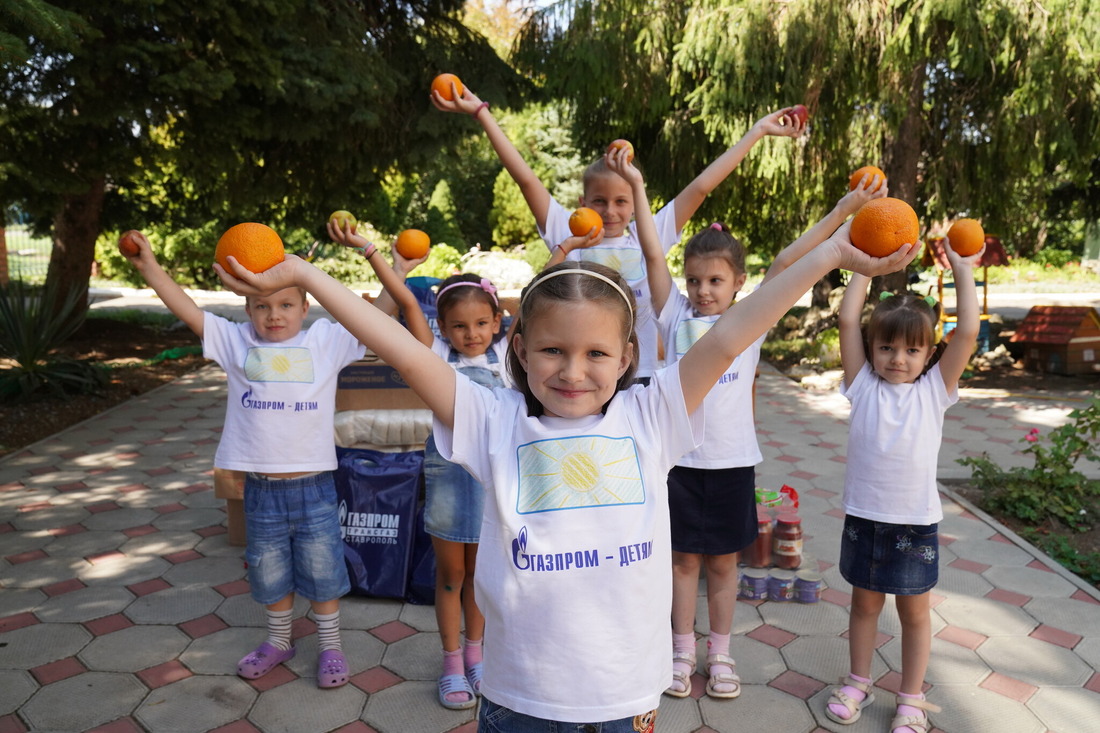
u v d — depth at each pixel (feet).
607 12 30.96
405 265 9.07
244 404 9.24
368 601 11.78
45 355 25.08
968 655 10.45
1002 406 26.35
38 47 19.90
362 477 11.89
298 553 9.49
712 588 9.78
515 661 5.07
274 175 30.60
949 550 13.85
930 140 33.01
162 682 9.64
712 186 10.31
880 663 10.24
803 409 25.64
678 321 9.83
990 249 35.45
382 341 5.09
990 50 26.25
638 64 30.68
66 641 10.55
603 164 10.93
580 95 33.30
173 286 8.98
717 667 9.62
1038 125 27.22
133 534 14.30
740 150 10.16
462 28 32.14
